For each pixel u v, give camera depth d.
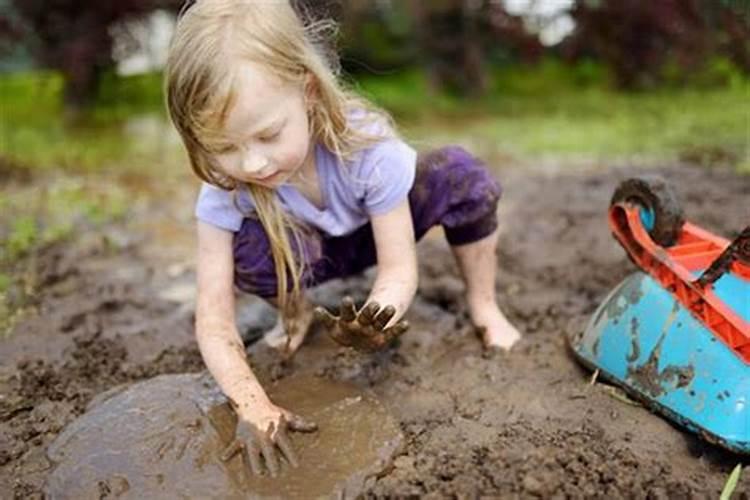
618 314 2.27
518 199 4.54
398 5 8.73
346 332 1.93
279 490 1.86
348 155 2.17
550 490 1.81
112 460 1.98
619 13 7.83
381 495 1.85
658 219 2.25
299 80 1.95
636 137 5.97
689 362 2.03
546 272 3.30
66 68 7.44
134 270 3.52
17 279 3.36
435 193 2.45
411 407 2.27
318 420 2.11
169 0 7.64
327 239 2.42
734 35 6.84
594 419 2.14
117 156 6.15
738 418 1.89
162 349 2.69
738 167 4.77
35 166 5.73
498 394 2.31
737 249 1.95
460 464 1.94
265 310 2.91
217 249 2.28
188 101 1.87
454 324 2.83
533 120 7.26
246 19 1.90
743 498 1.83
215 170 2.01
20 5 7.32
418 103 8.35
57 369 2.57
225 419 2.08
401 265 2.24
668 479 1.89
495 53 9.23
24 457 2.11
